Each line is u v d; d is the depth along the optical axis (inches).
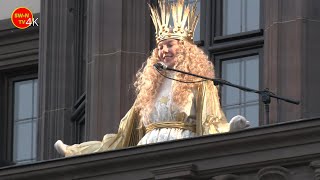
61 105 1804.9
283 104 1657.2
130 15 1734.7
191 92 1605.6
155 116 1604.3
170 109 1600.6
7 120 1905.8
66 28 1819.6
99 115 1720.0
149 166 1552.7
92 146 1620.3
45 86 1813.5
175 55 1614.2
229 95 1716.3
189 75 1608.0
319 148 1510.8
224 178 1534.2
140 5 1737.2
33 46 1902.1
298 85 1657.2
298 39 1664.6
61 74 1812.3
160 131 1598.2
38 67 1855.3
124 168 1561.3
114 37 1731.1
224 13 1736.0
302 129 1512.1
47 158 1798.7
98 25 1736.0
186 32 1621.6
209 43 1733.5
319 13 1670.8
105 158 1563.7
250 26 1723.7
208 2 1739.7
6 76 1920.5
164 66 1598.2
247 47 1718.8
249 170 1530.5
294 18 1669.5
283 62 1665.8
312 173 1514.5
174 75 1609.3
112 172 1565.0
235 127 1567.4
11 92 1913.1
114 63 1726.1
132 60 1727.4
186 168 1539.1
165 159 1546.5
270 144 1523.1
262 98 1581.0
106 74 1726.1
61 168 1578.5
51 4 1828.2
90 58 1744.6
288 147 1519.4
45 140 1802.4
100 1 1740.9
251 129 1524.4
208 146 1534.2
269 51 1674.5
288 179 1519.4
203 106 1598.2
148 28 1734.7
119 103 1717.5
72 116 1801.2
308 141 1513.3
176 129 1598.2
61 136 1798.7
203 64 1612.9
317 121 1508.4
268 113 1587.1
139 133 1614.2
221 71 1724.9
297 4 1669.5
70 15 1822.1
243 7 1729.8
